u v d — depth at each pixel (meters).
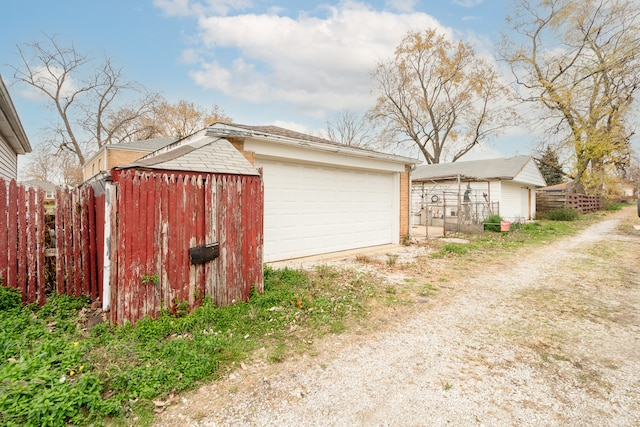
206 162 4.28
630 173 42.41
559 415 2.32
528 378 2.81
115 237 3.38
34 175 27.67
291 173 7.33
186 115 31.36
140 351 2.92
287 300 4.46
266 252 6.92
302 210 7.59
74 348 2.82
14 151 11.00
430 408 2.38
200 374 2.67
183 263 3.79
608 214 23.45
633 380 2.79
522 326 3.98
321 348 3.31
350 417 2.28
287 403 2.42
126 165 3.53
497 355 3.22
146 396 2.37
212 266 4.05
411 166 10.49
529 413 2.34
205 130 5.78
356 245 8.99
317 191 7.91
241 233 4.37
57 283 4.25
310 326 3.80
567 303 4.86
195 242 3.90
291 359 3.07
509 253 9.12
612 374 2.89
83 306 4.12
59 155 24.38
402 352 3.26
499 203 16.36
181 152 4.44
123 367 2.66
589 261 8.03
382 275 6.29
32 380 2.24
